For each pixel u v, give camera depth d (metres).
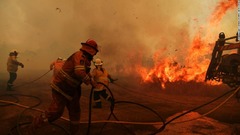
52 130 5.32
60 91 4.32
